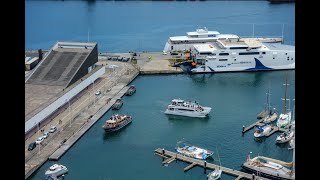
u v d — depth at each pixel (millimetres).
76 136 125688
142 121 142125
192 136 129875
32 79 155375
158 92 173750
